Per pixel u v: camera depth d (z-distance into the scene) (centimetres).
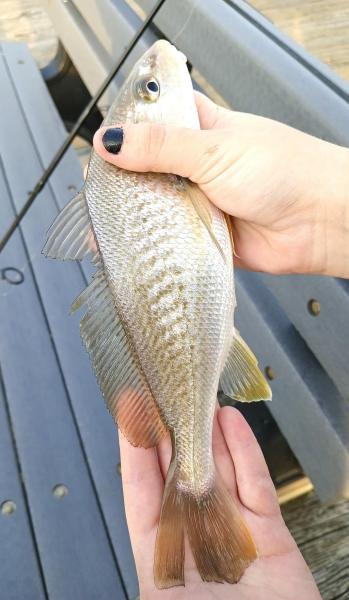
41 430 31
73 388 32
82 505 28
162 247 20
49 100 55
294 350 29
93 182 20
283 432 30
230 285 20
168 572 19
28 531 27
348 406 27
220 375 20
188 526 20
